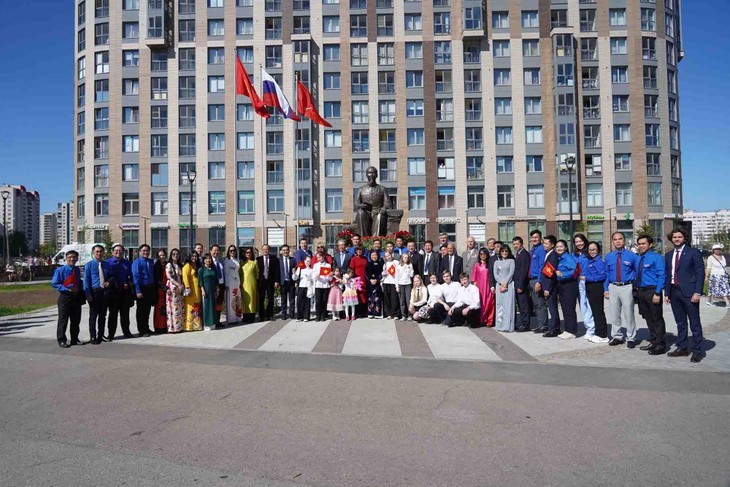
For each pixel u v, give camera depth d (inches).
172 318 456.8
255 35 2047.2
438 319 493.0
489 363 318.7
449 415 215.5
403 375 288.8
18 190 5216.5
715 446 178.5
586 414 214.8
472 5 2004.2
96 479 156.6
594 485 149.9
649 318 351.3
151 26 2036.2
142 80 2059.5
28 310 697.6
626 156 2025.1
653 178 2025.1
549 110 2023.9
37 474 160.7
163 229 2039.9
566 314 410.3
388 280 523.8
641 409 220.7
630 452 173.8
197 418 214.7
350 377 285.4
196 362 330.6
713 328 448.5
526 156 2016.5
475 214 2014.0
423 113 2033.7
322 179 2031.3
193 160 2034.9
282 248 534.6
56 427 205.3
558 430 195.8
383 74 2048.5
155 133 2049.7
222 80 2048.5
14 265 1822.1
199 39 2053.4
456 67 2042.3
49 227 7106.3
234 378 285.6
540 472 159.0
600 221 2007.9
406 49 2054.6
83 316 608.4
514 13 2046.0
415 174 2025.1
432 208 2011.6
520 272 441.7
